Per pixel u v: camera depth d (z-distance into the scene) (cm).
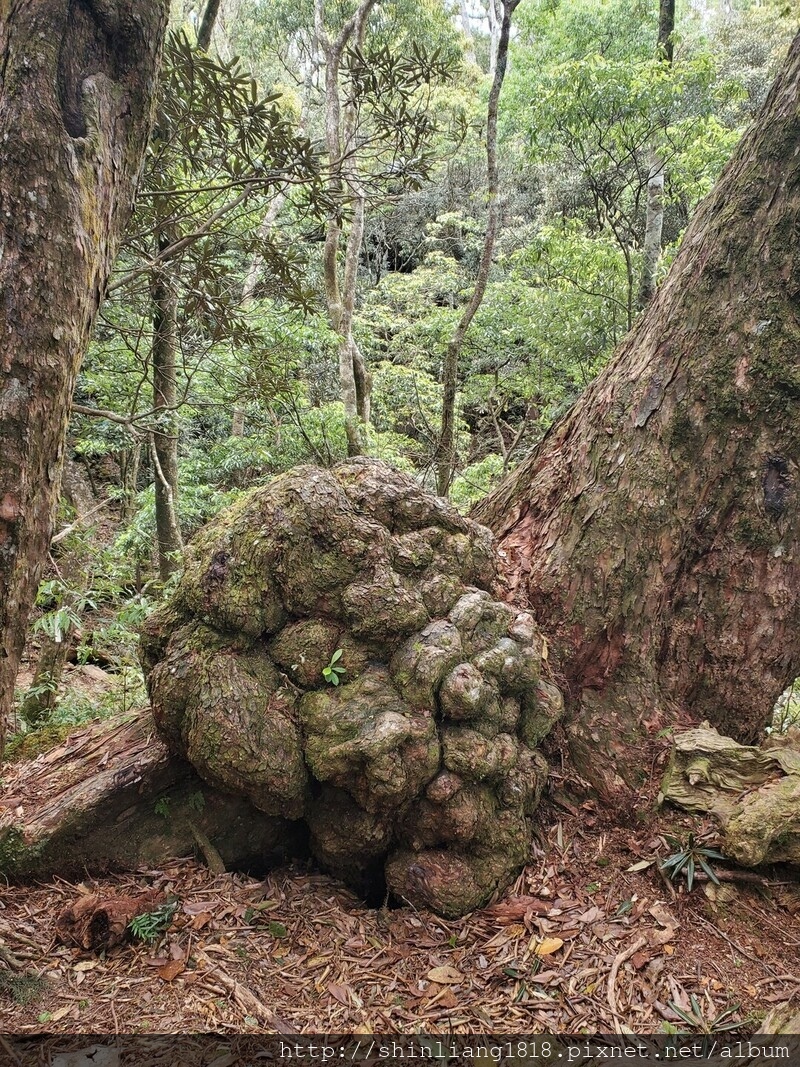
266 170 370
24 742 394
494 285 1120
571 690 293
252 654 254
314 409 866
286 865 279
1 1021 194
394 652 255
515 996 210
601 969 218
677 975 215
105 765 285
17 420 160
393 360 1335
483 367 1185
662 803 262
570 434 346
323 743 239
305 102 1409
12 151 161
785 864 241
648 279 752
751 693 288
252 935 235
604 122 721
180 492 802
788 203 275
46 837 258
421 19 1423
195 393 770
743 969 217
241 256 697
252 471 1041
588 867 258
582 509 304
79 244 170
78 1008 201
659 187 749
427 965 223
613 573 290
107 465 1064
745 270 281
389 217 1797
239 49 1689
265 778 238
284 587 254
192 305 427
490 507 377
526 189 1744
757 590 283
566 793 282
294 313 756
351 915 246
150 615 279
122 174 191
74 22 174
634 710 284
